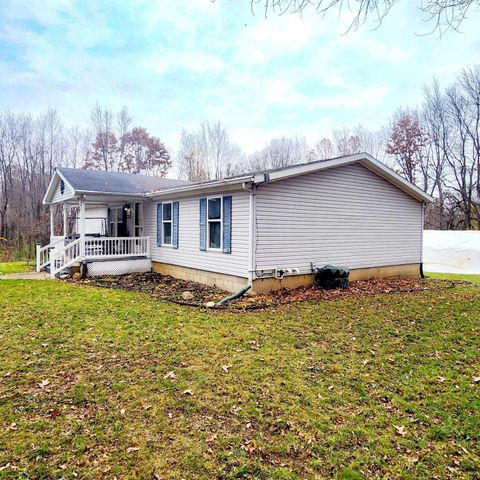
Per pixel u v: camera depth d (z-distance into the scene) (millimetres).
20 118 32562
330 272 9766
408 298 9000
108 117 36812
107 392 3869
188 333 5883
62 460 2795
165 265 12836
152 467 2732
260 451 2936
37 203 31656
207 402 3680
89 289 9867
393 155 33031
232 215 9555
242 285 9227
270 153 40375
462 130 28703
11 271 14492
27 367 4492
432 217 30344
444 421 3389
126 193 12562
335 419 3400
